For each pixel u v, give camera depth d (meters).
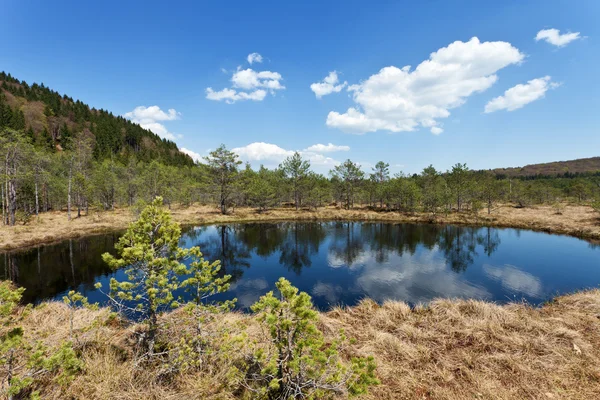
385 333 7.12
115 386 4.43
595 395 4.80
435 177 47.09
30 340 5.52
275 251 21.36
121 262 4.96
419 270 16.33
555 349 6.14
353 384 3.84
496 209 41.22
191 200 49.88
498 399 4.75
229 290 13.29
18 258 17.50
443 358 6.03
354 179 47.34
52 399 4.15
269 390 4.53
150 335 5.39
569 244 22.06
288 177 47.78
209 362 5.20
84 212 38.31
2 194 28.31
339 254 20.41
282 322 4.23
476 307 8.73
